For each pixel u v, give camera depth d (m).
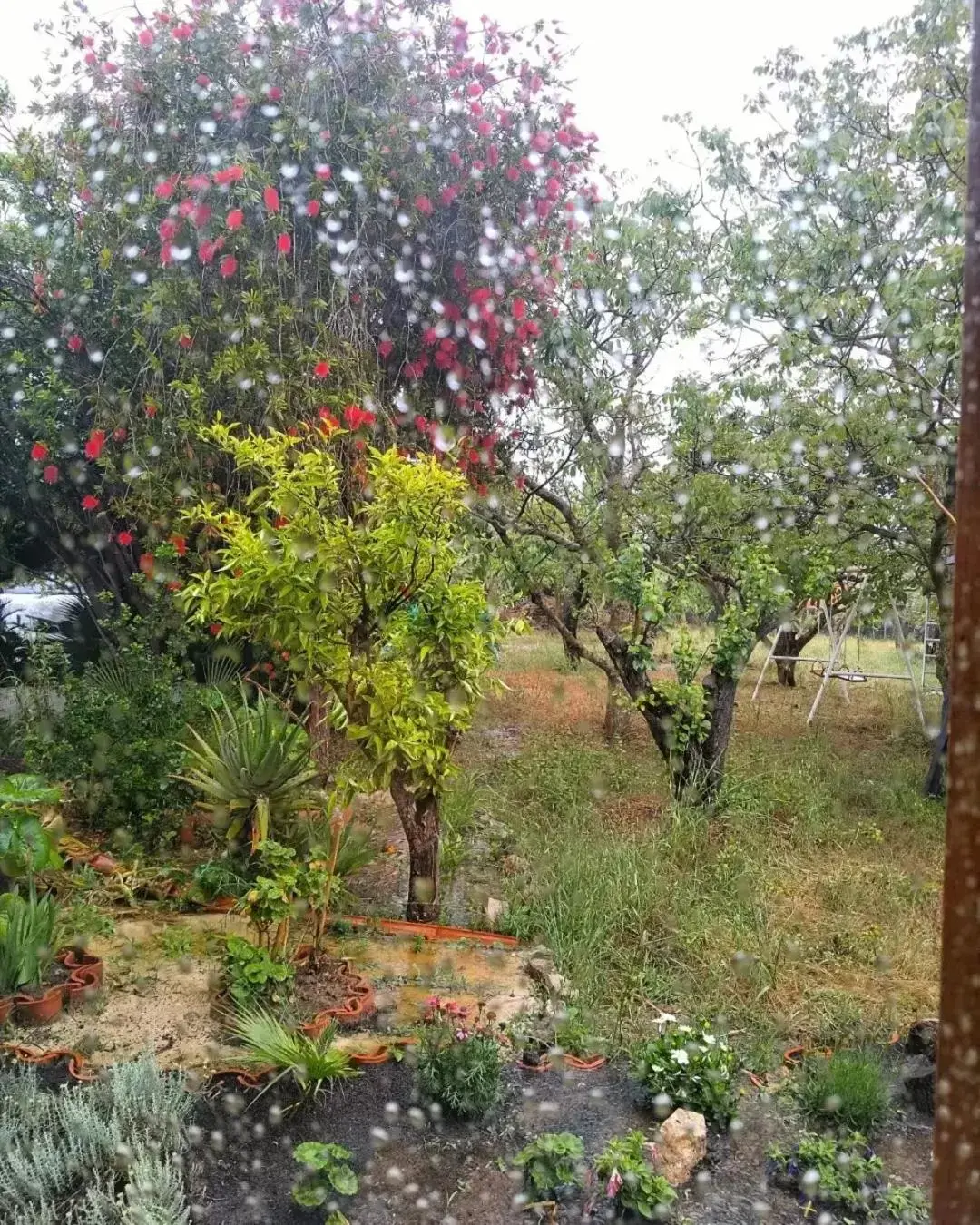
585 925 3.76
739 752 6.66
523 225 5.75
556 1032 3.08
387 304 5.62
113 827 4.66
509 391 6.00
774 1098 2.83
